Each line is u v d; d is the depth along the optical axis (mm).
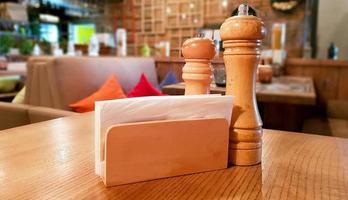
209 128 517
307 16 3764
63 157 573
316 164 573
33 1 4520
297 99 1584
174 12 3387
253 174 519
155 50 3102
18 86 3166
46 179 473
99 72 2041
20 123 1697
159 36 3553
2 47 4098
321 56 4098
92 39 3430
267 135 786
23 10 4305
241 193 446
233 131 551
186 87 610
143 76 1699
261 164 567
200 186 466
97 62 2051
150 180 478
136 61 2348
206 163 521
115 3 4070
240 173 521
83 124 841
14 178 475
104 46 3592
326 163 580
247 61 541
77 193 428
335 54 3387
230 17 578
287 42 3781
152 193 437
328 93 2885
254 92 568
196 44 580
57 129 780
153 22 3588
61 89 1800
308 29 3855
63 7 4855
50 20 4801
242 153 550
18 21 4254
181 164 500
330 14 3998
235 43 540
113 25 4250
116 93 1744
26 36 4430
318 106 2926
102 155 458
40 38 4594
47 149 618
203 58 588
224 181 487
